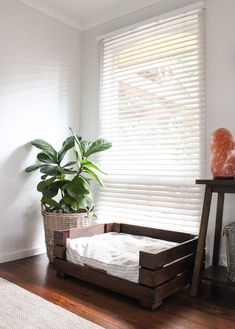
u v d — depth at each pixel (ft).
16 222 8.29
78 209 8.09
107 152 9.37
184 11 7.70
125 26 9.01
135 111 8.76
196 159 7.50
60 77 9.48
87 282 6.53
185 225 7.61
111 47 9.38
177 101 7.88
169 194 7.93
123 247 6.81
